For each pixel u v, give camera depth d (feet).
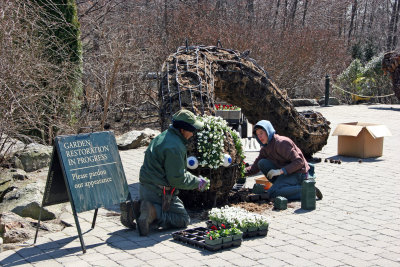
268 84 29.45
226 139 21.57
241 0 83.71
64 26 38.32
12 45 27.40
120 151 38.19
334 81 88.79
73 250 17.08
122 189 18.74
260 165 24.50
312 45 80.18
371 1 141.49
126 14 57.72
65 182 17.35
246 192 24.67
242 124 43.04
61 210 22.03
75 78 36.73
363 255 16.34
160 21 62.39
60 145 17.46
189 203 21.72
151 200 18.94
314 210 21.79
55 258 16.30
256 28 74.38
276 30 80.74
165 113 23.85
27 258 16.35
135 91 51.57
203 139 20.66
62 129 36.04
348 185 26.55
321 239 17.98
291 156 23.62
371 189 25.61
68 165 17.37
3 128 26.86
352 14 128.47
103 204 17.90
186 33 56.95
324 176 28.86
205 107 23.94
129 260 15.99
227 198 22.66
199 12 66.64
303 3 109.09
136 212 19.16
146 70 53.26
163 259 16.06
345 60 96.73
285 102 30.30
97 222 20.48
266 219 18.42
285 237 18.24
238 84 28.43
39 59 31.30
